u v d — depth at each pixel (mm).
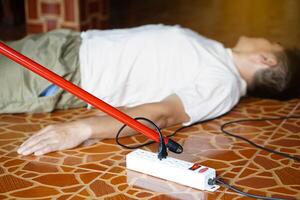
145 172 1775
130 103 2311
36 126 2188
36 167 1824
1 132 2121
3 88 2219
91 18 3520
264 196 1649
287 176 1780
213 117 2227
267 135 2113
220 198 1635
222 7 4836
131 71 2297
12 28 3957
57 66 2234
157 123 2064
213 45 2363
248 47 2402
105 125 1983
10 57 1684
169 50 2305
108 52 2297
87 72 2268
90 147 1975
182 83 2262
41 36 2361
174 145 1749
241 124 2223
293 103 2480
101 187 1693
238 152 1955
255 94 2443
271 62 2355
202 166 1729
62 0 3348
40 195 1645
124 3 4855
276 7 4828
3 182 1723
